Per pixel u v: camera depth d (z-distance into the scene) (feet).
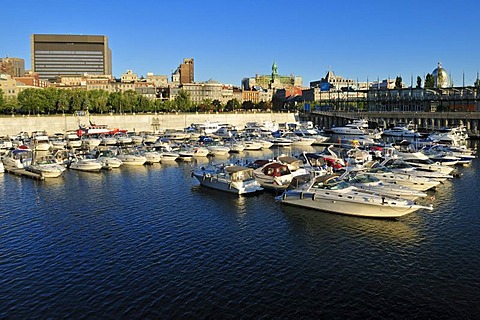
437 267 102.68
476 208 151.74
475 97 513.04
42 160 236.43
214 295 90.17
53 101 558.15
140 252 113.91
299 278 97.66
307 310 84.23
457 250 112.98
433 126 461.78
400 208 134.51
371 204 137.18
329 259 108.17
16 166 233.35
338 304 86.43
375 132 402.52
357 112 544.21
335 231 128.88
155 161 270.87
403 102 575.38
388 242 119.34
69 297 90.22
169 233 128.98
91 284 95.81
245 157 300.40
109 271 102.32
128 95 635.66
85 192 186.29
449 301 86.94
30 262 108.37
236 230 131.23
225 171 186.39
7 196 180.24
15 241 123.75
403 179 177.88
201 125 478.59
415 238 122.31
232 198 171.94
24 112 568.41
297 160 205.05
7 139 380.78
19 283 96.78
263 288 93.04
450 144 309.83
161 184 202.39
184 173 232.94
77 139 376.07
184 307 85.61
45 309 85.66
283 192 168.96
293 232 128.57
